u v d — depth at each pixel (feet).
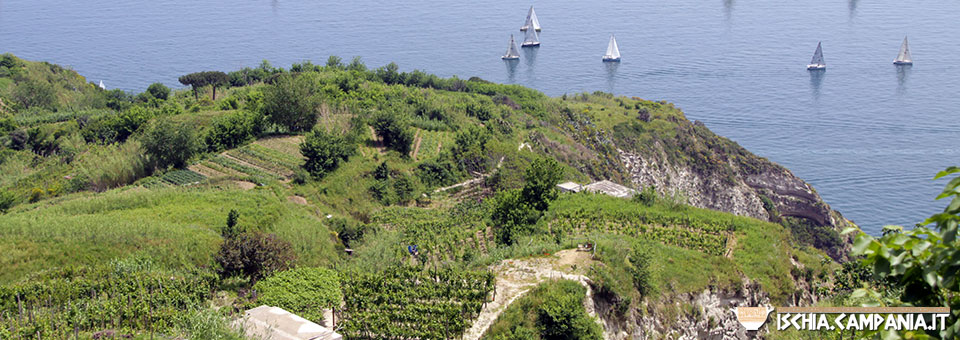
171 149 240.12
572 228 176.86
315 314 105.60
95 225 144.36
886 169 577.84
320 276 118.21
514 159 293.84
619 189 233.14
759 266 153.38
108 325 94.32
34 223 142.00
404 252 172.14
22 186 250.98
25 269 123.13
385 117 282.36
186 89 490.49
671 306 131.75
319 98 296.30
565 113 448.65
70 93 467.52
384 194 247.09
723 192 444.96
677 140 464.24
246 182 228.02
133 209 181.06
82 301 99.60
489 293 114.52
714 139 485.15
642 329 124.88
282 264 124.57
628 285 127.44
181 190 203.82
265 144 270.67
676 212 185.68
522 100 453.99
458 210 226.17
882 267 29.78
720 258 150.00
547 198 185.68
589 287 121.39
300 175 235.40
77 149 295.69
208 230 161.68
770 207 445.78
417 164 274.98
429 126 326.24
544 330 109.40
